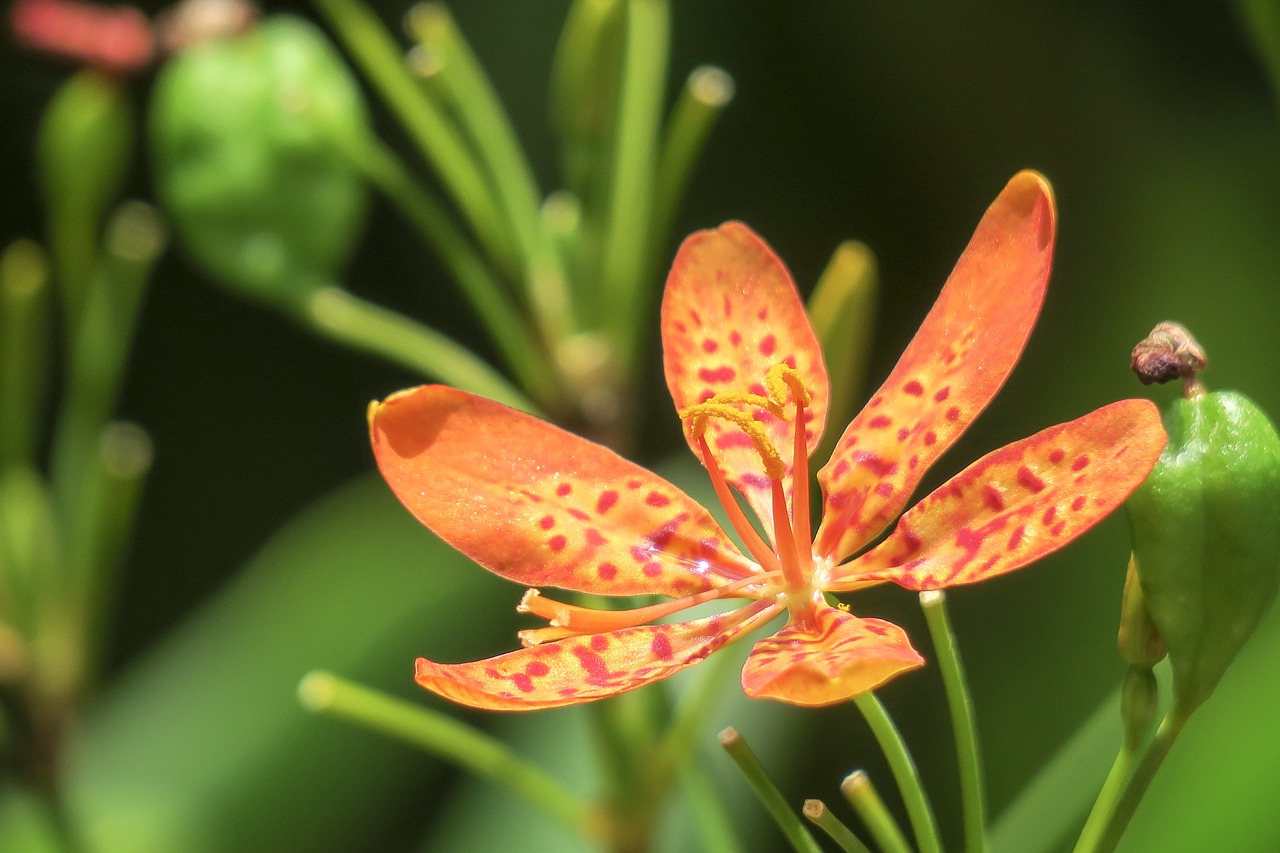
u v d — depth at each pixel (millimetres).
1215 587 303
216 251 368
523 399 365
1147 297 470
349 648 424
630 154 359
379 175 362
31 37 377
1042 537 302
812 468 341
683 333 320
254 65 368
